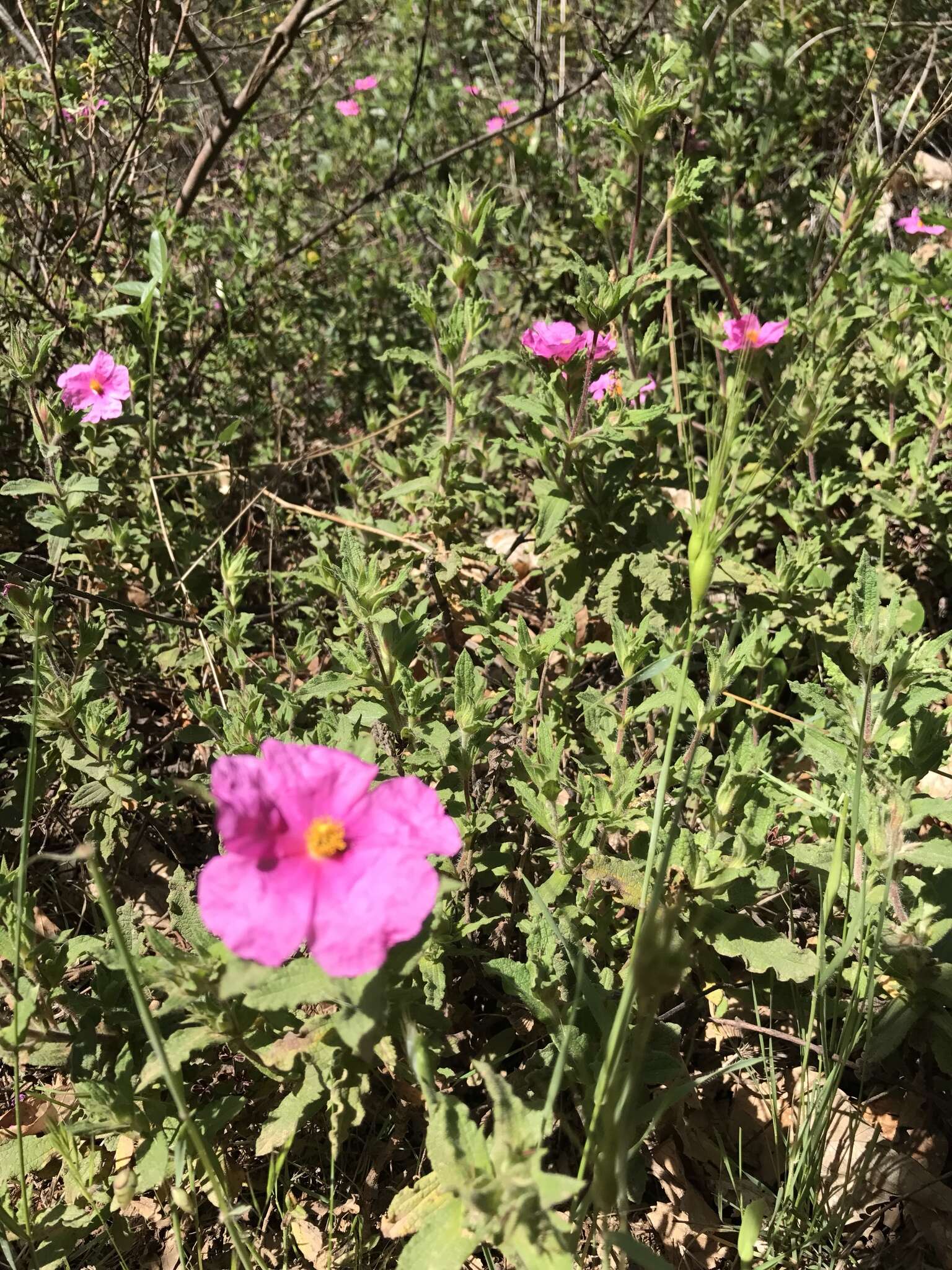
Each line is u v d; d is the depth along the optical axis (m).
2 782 0.43
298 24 0.63
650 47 0.64
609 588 0.43
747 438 0.47
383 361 0.71
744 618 0.45
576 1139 0.25
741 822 0.32
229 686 0.46
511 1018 0.33
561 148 0.77
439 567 0.46
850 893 0.29
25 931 0.29
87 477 0.45
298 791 0.21
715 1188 0.31
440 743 0.33
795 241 0.70
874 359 0.57
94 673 0.39
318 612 0.51
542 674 0.40
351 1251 0.29
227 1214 0.24
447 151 0.89
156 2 0.59
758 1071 0.34
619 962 0.33
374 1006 0.21
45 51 0.58
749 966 0.30
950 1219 0.30
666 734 0.41
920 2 0.81
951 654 0.44
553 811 0.31
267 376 0.69
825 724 0.37
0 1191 0.28
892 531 0.52
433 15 0.97
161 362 0.62
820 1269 0.28
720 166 0.67
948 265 0.59
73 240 0.60
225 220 0.70
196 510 0.57
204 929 0.28
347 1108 0.27
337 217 0.79
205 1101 0.31
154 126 0.63
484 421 0.61
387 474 0.61
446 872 0.33
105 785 0.37
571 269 0.45
